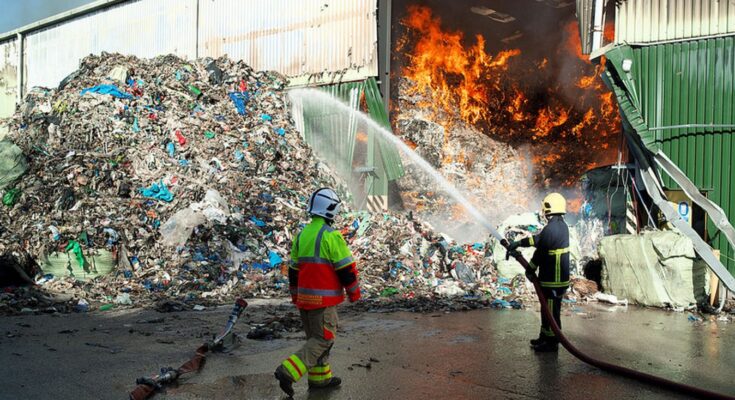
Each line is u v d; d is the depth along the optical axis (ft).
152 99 48.96
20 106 51.70
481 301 30.50
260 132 49.52
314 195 16.10
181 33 67.15
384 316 27.02
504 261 35.96
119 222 35.22
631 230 37.76
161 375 16.34
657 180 35.60
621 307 31.22
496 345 21.66
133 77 50.93
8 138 45.37
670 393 16.52
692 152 34.91
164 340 21.47
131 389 15.93
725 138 34.01
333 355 19.86
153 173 40.86
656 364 19.53
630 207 37.93
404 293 32.17
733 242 31.89
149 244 34.91
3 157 38.75
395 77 61.72
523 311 28.94
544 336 20.94
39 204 36.09
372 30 49.96
